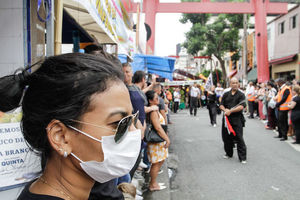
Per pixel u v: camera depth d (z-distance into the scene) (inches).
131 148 35.7
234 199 152.1
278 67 860.6
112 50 220.5
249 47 1078.4
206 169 207.6
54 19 80.0
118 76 33.8
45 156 33.0
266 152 255.4
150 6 514.0
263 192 161.6
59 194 32.0
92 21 143.6
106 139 31.9
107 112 31.3
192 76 842.2
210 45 1043.9
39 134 31.4
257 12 551.2
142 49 413.4
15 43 73.6
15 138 62.9
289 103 299.3
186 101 826.2
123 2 203.8
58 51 80.2
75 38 165.3
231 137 231.3
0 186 61.0
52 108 30.1
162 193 151.2
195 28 1011.9
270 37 941.8
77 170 33.1
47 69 31.6
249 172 198.8
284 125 305.7
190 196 156.5
